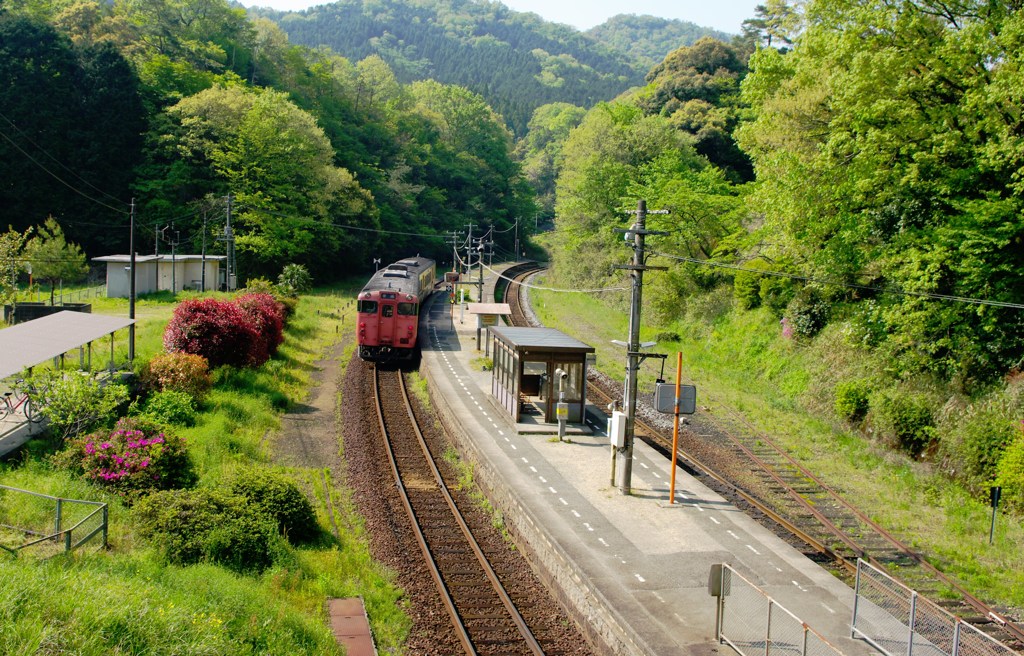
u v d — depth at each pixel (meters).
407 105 102.56
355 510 18.02
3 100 52.94
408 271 41.88
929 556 16.45
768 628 10.80
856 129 22.53
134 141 57.97
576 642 12.98
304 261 62.12
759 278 35.62
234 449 20.89
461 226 88.56
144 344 29.44
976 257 21.47
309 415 26.14
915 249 22.47
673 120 63.72
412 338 35.44
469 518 18.22
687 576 13.97
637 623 12.09
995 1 20.45
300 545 15.47
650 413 27.59
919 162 21.50
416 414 27.53
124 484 16.47
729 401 29.42
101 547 13.39
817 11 23.78
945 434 21.94
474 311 36.91
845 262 25.61
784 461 22.77
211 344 26.89
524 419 24.47
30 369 19.42
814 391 28.11
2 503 14.44
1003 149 18.64
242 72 79.81
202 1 82.69
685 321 40.34
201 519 14.34
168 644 9.56
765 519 18.17
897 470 21.92
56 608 9.43
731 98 67.38
